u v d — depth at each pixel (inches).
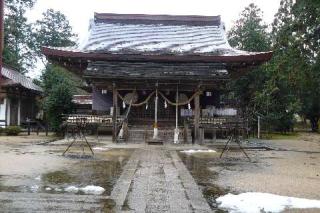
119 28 1311.5
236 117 1104.2
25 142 987.9
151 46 1195.9
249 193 392.5
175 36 1285.7
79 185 426.0
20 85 1424.7
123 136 1031.6
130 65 1119.6
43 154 717.3
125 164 602.2
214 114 1189.1
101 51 1133.7
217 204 358.9
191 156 737.0
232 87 1499.8
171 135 1067.3
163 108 1181.7
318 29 812.6
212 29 1343.5
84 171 525.7
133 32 1295.5
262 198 372.8
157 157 706.8
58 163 600.7
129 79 1054.4
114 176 489.4
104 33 1274.6
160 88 1075.9
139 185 434.6
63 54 1095.0
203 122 1032.2
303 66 842.2
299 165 632.4
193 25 1358.3
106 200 360.8
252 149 906.1
